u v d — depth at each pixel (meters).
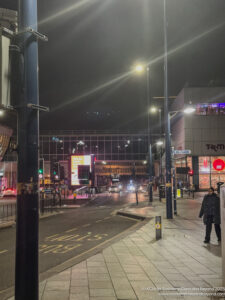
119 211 22.67
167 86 18.66
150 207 25.33
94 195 46.31
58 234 13.97
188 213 20.34
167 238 11.46
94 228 15.68
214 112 53.88
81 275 6.85
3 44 3.85
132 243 10.59
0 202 36.38
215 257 8.52
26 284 3.76
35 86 4.08
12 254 10.02
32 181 3.92
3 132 28.08
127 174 81.19
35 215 3.90
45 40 4.28
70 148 74.00
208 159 53.84
